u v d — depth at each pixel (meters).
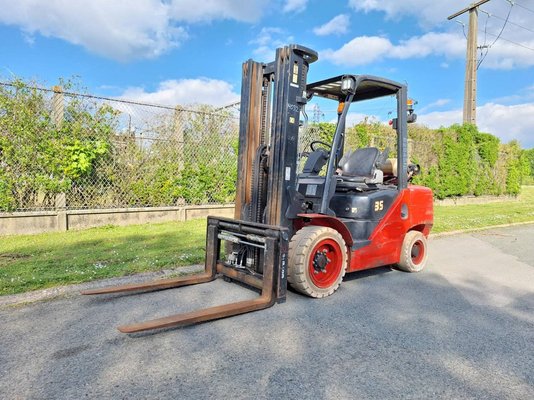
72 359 2.73
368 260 4.81
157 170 8.33
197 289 4.34
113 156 7.75
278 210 4.18
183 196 8.78
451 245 7.45
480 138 15.63
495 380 2.63
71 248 5.82
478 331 3.44
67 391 2.34
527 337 3.34
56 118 6.98
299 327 3.40
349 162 5.38
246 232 4.24
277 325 3.43
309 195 4.61
